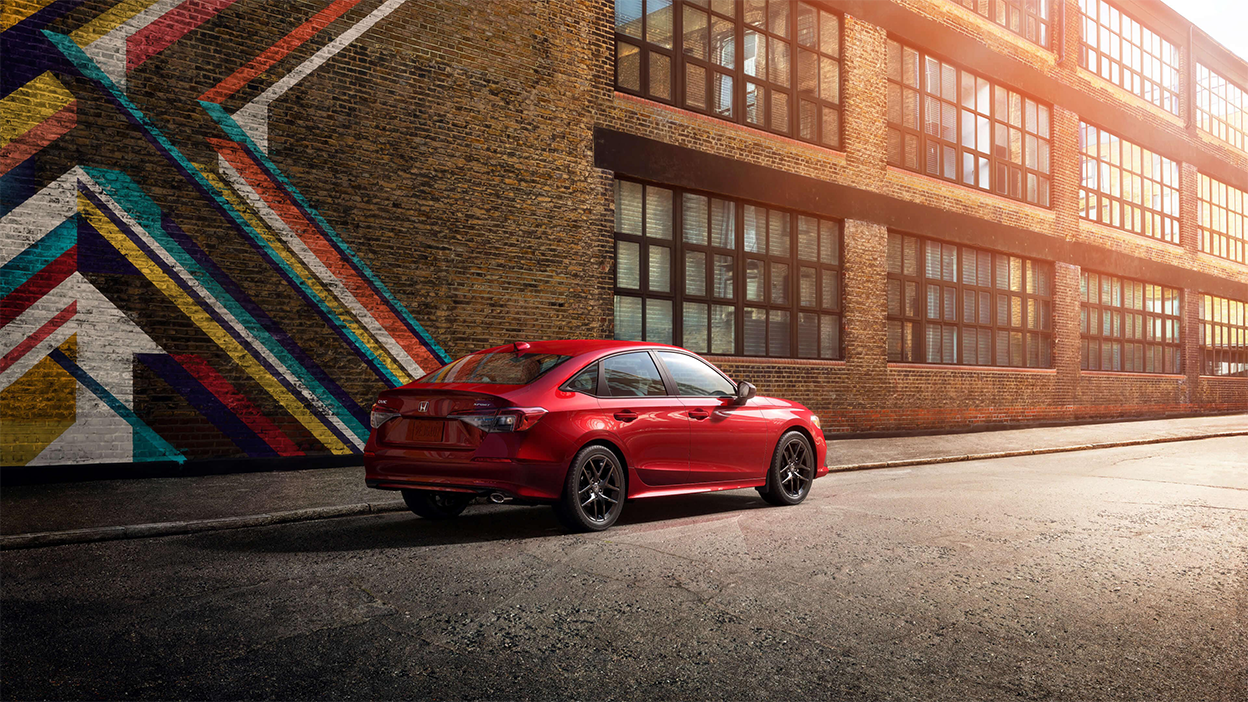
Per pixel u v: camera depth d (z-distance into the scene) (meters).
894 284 16.59
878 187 16.11
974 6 18.33
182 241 8.96
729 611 4.17
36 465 8.13
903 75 16.95
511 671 3.36
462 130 10.92
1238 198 28.23
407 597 4.40
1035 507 7.38
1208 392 25.89
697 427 6.91
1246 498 7.98
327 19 9.93
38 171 8.23
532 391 6.07
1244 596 4.49
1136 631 3.89
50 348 8.25
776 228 14.73
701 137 13.45
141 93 8.77
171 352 8.86
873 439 14.80
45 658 3.47
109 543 5.81
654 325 12.95
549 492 5.96
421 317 10.50
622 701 3.06
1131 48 23.25
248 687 3.17
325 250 9.84
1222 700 3.10
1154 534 6.15
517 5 11.51
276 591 4.52
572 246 11.87
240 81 9.34
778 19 14.82
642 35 12.97
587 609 4.19
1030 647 3.67
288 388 9.55
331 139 9.91
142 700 3.05
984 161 18.64
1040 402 19.53
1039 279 20.11
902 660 3.50
